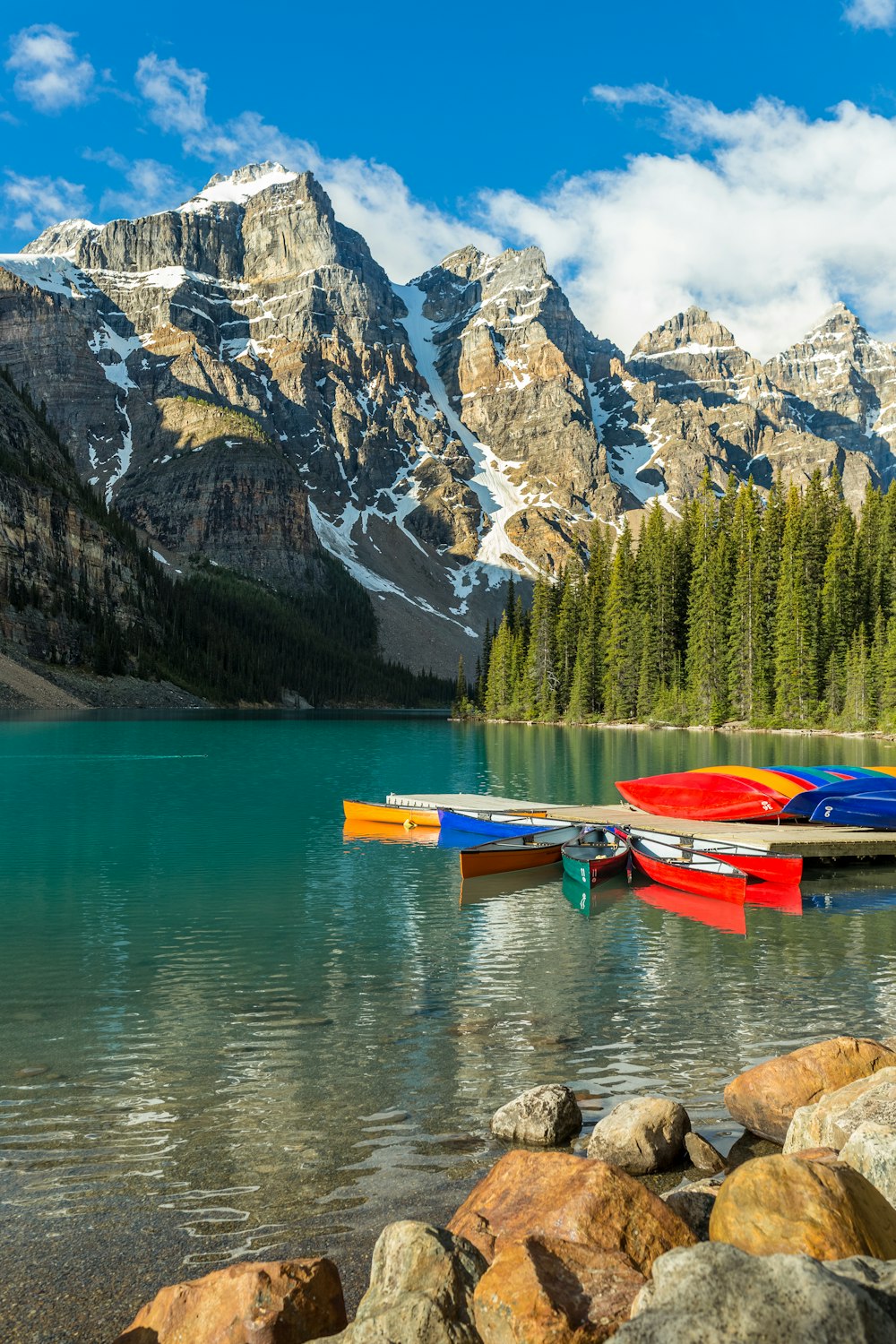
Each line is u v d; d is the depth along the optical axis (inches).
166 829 1374.3
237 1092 435.5
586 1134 383.2
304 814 1546.5
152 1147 375.2
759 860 1027.9
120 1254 293.7
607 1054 492.7
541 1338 200.8
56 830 1359.5
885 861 1198.3
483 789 1937.7
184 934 772.6
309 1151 370.3
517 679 6752.0
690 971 671.8
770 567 4859.7
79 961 684.7
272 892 953.5
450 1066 472.1
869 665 4028.1
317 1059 483.5
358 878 1027.9
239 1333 217.3
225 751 3058.6
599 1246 240.4
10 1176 349.4
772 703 4594.0
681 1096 430.0
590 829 1160.8
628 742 3651.6
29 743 3216.0
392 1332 205.8
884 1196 251.4
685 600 5310.0
